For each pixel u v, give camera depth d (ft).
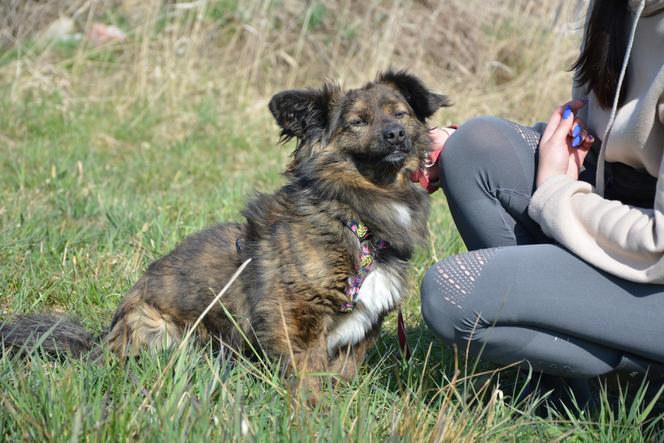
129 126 25.38
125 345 10.75
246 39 30.35
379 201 10.64
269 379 9.05
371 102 11.27
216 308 10.64
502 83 31.07
